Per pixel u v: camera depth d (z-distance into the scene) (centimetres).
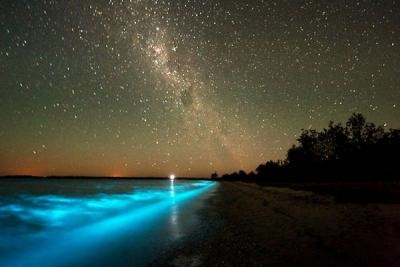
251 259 631
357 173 4338
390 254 633
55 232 910
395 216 1102
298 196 2170
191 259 643
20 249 707
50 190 2894
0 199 1755
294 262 605
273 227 973
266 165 8450
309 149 5700
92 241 809
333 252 655
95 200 2039
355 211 1250
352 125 5081
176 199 2362
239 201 2039
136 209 1602
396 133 4425
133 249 727
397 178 3081
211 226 1030
